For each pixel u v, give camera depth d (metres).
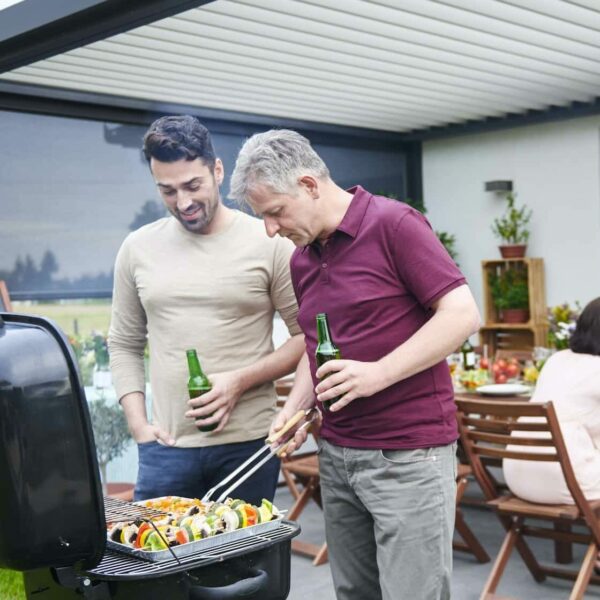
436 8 4.66
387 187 8.08
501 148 7.71
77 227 6.04
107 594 1.73
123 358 2.89
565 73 6.04
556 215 7.39
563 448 3.70
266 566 1.86
